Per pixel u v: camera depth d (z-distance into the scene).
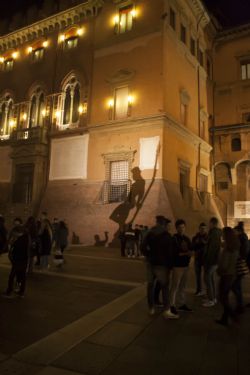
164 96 22.36
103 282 10.20
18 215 26.11
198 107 28.45
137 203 21.30
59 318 6.66
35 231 11.53
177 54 25.20
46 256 12.12
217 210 28.17
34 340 5.45
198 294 8.88
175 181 23.08
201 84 29.59
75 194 24.52
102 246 21.39
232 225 28.05
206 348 5.21
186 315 7.05
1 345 5.21
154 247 6.91
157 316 6.89
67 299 8.15
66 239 14.72
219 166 30.14
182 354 4.97
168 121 22.42
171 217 19.72
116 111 24.33
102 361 4.68
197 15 29.53
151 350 5.10
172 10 25.06
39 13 30.91
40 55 30.42
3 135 31.25
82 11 27.61
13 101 31.00
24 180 27.80
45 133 27.25
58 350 5.03
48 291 8.94
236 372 4.41
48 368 4.44
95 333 5.81
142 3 24.62
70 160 25.70
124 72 24.17
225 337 5.72
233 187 28.64
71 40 28.42
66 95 27.77
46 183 26.69
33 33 31.05
